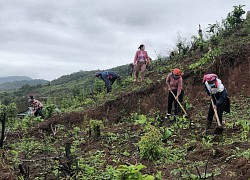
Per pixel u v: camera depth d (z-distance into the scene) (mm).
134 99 13531
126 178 4965
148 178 4984
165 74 14875
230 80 12742
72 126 12641
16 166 7016
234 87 12531
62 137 10461
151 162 6934
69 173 6113
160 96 13297
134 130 10156
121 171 5262
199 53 16109
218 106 8555
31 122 13430
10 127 12422
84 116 13156
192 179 5750
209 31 16609
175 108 10734
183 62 15711
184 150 7387
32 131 12000
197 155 6930
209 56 13602
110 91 15664
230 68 12953
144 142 7102
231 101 11703
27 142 9664
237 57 13031
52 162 7234
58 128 11594
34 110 14383
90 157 7332
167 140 8430
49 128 12422
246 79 12484
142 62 14836
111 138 9102
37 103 14414
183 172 6086
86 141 9219
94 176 6039
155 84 13719
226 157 6480
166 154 7141
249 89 12172
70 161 6484
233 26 16609
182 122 9930
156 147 7059
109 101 13734
